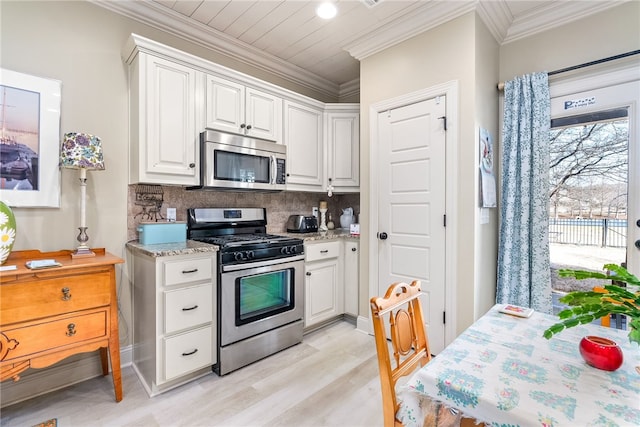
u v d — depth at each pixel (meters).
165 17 2.39
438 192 2.37
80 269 1.66
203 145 2.29
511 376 0.84
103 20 2.16
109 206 2.17
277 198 3.26
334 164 3.28
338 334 2.80
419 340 1.26
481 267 2.32
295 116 2.97
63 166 1.83
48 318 1.57
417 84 2.49
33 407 1.76
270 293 2.41
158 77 2.10
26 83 1.86
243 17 2.46
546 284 2.33
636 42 2.07
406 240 2.56
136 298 2.14
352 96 3.85
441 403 0.82
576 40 2.29
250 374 2.12
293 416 1.69
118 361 1.80
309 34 2.70
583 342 0.93
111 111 2.18
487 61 2.41
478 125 2.25
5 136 1.79
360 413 1.72
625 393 0.77
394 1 2.25
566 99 2.34
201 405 1.78
